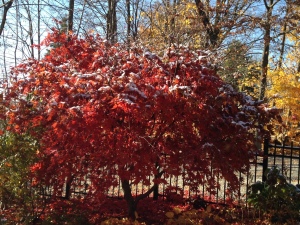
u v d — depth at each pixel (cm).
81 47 557
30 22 1234
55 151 457
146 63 469
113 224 502
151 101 407
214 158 464
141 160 424
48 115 448
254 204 570
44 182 527
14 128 509
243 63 1614
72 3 1206
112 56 496
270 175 568
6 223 510
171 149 463
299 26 1543
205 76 448
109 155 434
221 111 496
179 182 849
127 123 422
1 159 511
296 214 544
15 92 524
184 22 1593
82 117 398
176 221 514
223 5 1546
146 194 562
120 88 396
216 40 1516
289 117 1466
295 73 1675
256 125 523
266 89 1636
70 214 533
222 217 573
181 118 450
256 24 1527
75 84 411
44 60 555
